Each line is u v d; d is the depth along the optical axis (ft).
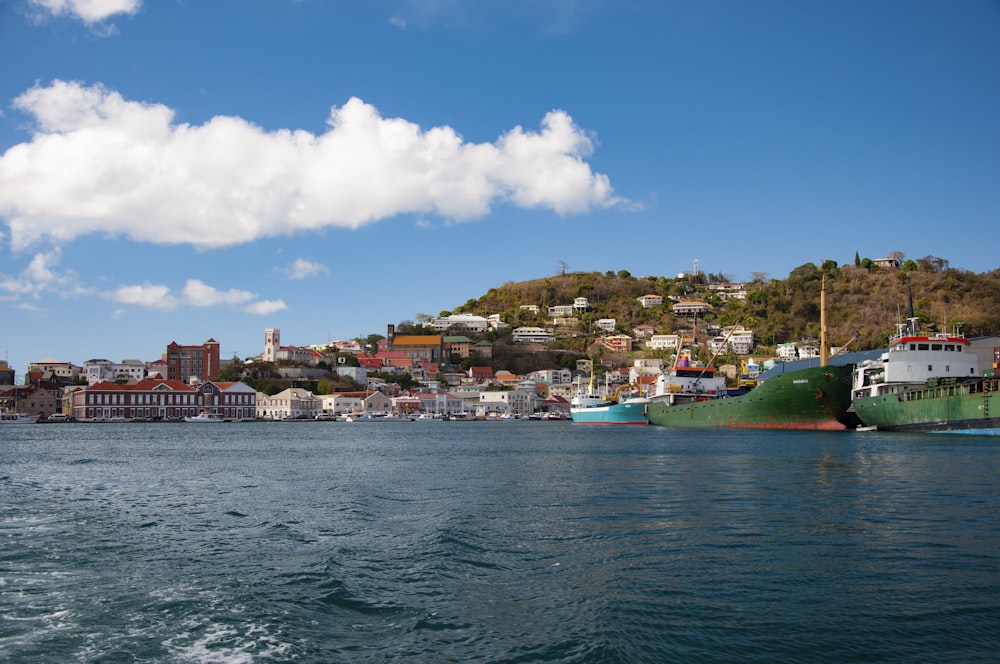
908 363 334.85
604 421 644.69
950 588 77.77
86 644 65.36
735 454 244.42
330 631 67.97
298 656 62.18
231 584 83.46
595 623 68.44
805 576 83.20
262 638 66.18
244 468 235.20
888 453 229.04
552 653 61.93
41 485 187.93
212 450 335.88
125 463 257.55
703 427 456.04
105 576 88.07
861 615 69.97
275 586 82.38
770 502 135.64
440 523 120.26
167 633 67.77
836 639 64.39
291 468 233.96
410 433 556.10
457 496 156.35
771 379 389.39
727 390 514.68
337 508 141.18
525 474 201.05
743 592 77.51
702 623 68.33
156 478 204.44
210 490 174.60
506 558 94.63
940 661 59.77
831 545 98.22
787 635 65.31
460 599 76.84
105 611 74.18
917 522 112.78
